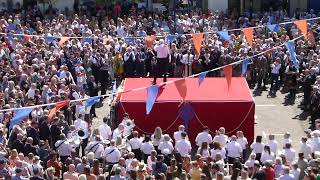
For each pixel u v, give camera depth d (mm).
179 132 57688
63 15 94125
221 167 48406
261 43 80688
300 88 77188
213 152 54094
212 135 62375
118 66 79625
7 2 105062
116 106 62125
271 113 71375
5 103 61531
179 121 62125
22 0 105500
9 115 55812
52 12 102375
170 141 56031
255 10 106562
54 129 55594
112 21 91188
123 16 99375
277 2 106625
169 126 62156
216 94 63812
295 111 71812
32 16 99500
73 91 62969
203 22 92938
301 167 51250
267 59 77750
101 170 48406
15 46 74875
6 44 74562
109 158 52625
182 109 61750
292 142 64000
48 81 67625
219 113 61969
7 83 65375
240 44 80125
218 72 77500
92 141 54469
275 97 76000
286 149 54562
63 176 48188
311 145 55344
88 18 98500
